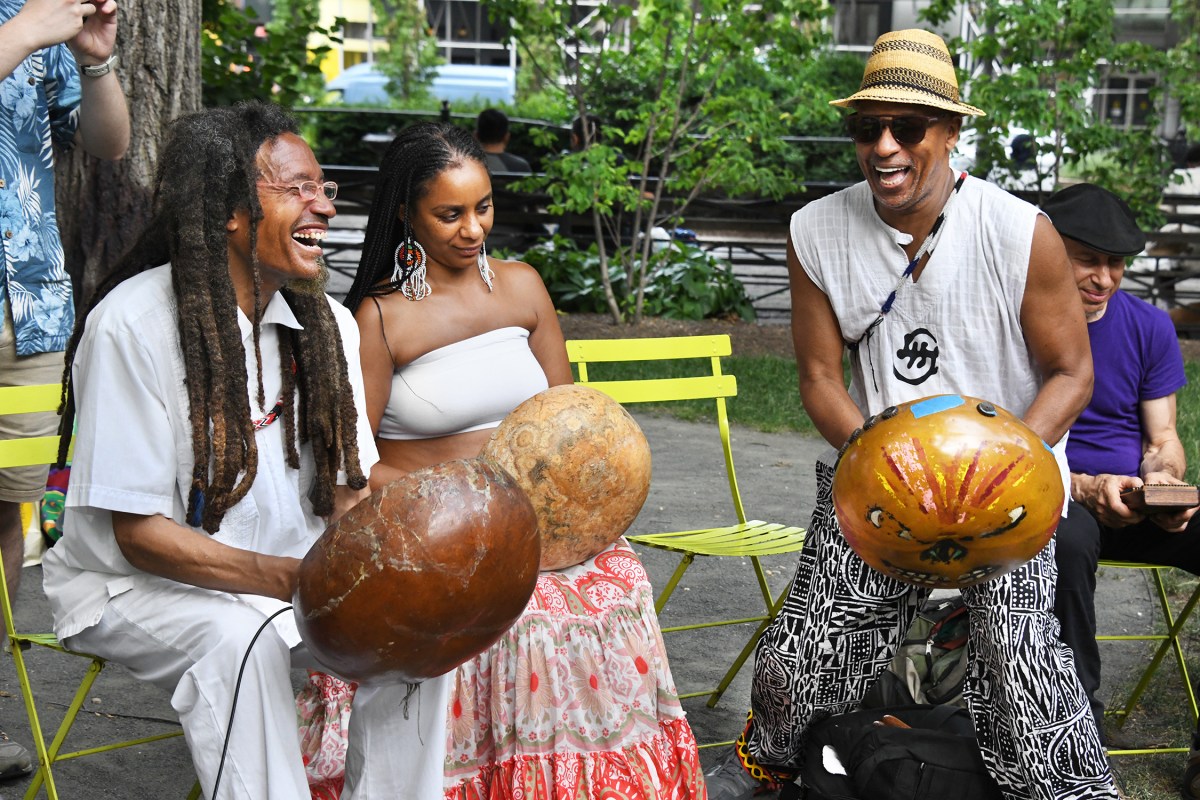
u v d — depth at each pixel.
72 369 2.79
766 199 14.10
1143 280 13.59
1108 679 4.54
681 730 3.23
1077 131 12.03
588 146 11.77
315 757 3.20
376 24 23.05
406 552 2.30
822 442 8.11
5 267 3.63
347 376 2.90
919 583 2.92
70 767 3.62
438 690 2.76
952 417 2.80
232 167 2.63
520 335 3.64
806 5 11.18
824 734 3.33
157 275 2.70
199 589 2.73
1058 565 3.42
